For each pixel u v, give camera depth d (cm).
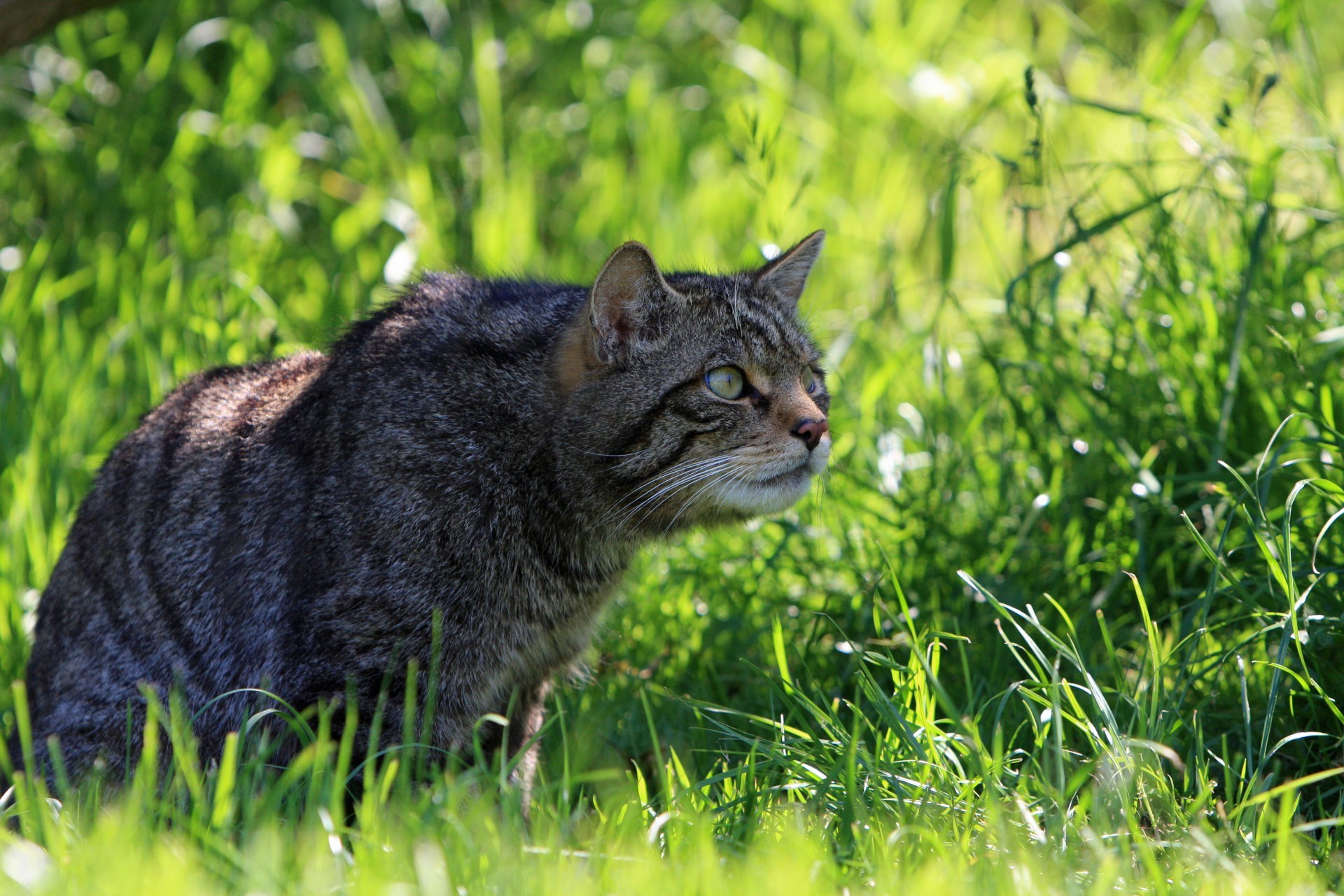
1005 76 1368
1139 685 645
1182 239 902
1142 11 1620
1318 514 713
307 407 644
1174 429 812
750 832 545
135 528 661
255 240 1148
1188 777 593
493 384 638
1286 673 661
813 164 1290
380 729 606
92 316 1048
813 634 750
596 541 660
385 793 531
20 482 830
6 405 891
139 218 1115
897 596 725
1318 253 898
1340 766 625
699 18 1422
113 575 664
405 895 460
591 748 702
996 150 1351
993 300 1046
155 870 462
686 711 745
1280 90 1037
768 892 460
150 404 924
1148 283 862
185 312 976
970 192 1194
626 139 1350
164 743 634
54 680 673
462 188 1236
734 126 1292
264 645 618
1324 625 653
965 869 494
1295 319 807
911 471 898
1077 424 855
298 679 607
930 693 690
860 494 880
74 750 650
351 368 645
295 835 523
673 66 1393
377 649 604
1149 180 983
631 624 813
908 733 582
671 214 1216
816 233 720
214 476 649
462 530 616
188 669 636
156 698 627
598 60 1340
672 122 1325
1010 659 734
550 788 596
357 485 612
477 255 1141
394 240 1179
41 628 699
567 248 1223
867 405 916
